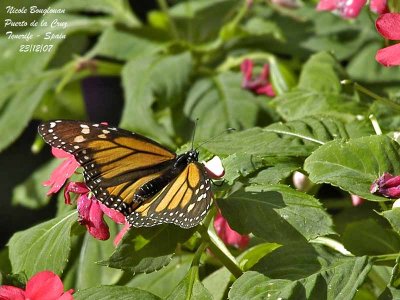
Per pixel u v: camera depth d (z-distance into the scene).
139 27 0.78
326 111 0.60
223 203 0.50
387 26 0.51
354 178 0.50
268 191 0.50
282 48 0.77
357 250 0.56
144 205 0.48
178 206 0.48
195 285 0.50
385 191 0.49
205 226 0.51
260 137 0.55
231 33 0.76
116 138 0.49
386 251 0.56
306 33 0.78
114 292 0.50
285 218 0.49
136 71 0.73
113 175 0.49
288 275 0.49
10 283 0.52
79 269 0.65
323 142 0.54
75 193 0.53
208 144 0.55
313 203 0.50
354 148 0.51
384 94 0.72
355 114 0.59
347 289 0.48
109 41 0.77
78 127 0.49
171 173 0.49
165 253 0.50
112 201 0.49
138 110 0.71
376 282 0.56
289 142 0.54
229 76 0.73
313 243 0.50
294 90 0.62
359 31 0.77
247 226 0.50
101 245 0.64
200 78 0.73
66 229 0.52
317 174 0.50
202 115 0.71
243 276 0.49
